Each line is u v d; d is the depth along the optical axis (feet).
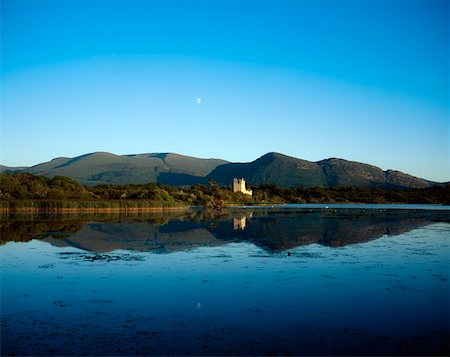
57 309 62.49
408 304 65.51
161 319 58.13
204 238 146.10
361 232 170.50
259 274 85.97
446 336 52.31
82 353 46.80
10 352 47.06
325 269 91.20
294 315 60.08
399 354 47.01
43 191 329.52
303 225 203.51
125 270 89.56
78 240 138.41
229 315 59.88
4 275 84.79
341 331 53.88
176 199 460.96
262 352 47.29
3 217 233.76
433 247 126.11
